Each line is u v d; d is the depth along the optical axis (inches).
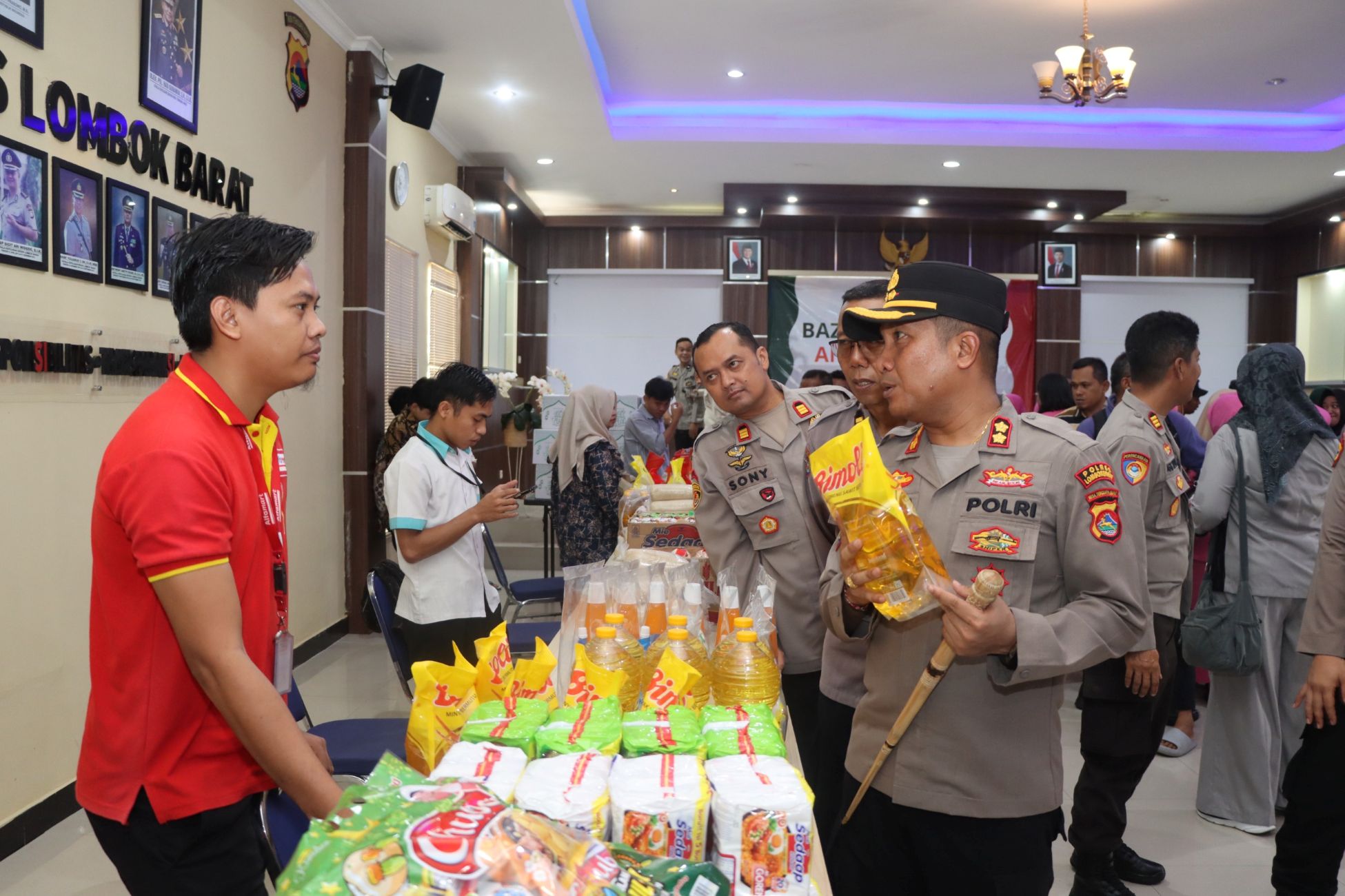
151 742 44.7
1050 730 53.4
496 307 350.3
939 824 53.2
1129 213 399.2
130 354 119.1
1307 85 261.9
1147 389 92.0
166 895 46.5
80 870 98.0
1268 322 404.5
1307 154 298.8
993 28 222.7
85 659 113.5
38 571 104.4
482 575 114.5
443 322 284.7
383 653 185.0
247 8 154.3
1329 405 212.5
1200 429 166.6
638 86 267.0
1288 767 75.0
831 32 224.8
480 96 246.2
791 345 401.1
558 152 303.9
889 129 293.6
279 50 167.0
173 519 41.6
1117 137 293.4
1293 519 104.7
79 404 111.2
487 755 42.5
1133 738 89.3
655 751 43.6
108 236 115.4
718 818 38.0
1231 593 105.7
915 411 54.4
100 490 43.9
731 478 85.0
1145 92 268.8
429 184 269.0
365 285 199.3
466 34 202.2
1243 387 106.2
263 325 45.7
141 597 44.3
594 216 402.0
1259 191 349.4
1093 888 92.1
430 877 27.5
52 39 105.1
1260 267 404.2
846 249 399.5
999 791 51.9
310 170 181.9
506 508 105.4
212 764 45.9
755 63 247.0
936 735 52.9
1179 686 140.7
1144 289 405.4
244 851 47.8
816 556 84.0
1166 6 209.2
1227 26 220.1
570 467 149.3
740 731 46.7
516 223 372.5
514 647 122.2
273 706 42.3
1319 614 72.0
